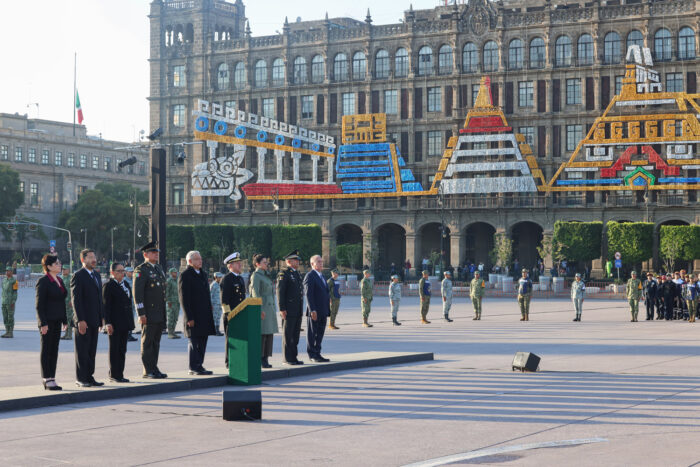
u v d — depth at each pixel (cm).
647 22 10088
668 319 4741
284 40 11781
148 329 2050
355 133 10919
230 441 1398
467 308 6116
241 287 2164
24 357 2709
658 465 1212
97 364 2491
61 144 17062
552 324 4416
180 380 2005
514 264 10412
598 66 10300
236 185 10894
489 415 1619
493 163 10356
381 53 11356
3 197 14200
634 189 9762
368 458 1271
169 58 12438
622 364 2486
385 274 10262
